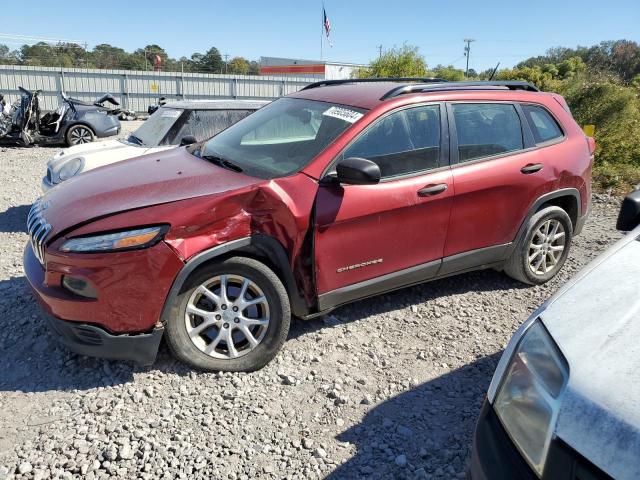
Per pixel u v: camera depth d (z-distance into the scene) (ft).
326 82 16.15
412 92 12.76
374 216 11.53
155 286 9.70
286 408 9.91
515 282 15.75
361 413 9.86
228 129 14.79
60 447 8.66
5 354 11.32
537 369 5.81
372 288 12.16
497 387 6.36
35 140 44.39
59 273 9.77
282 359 11.43
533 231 14.43
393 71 86.28
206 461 8.54
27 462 8.29
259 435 9.20
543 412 5.36
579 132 15.48
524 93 14.73
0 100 45.57
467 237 13.25
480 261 13.85
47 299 9.87
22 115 43.52
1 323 12.53
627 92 35.35
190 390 10.25
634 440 4.58
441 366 11.43
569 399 5.13
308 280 11.29
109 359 10.99
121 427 9.17
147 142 22.15
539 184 14.05
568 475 4.87
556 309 6.48
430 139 12.55
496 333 12.85
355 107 12.42
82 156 20.17
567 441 4.94
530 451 5.38
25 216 22.95
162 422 9.35
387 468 8.56
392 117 12.15
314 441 9.11
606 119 34.68
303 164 11.39
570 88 38.22
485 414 6.31
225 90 89.81
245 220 10.28
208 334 10.84
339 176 10.74
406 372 11.17
